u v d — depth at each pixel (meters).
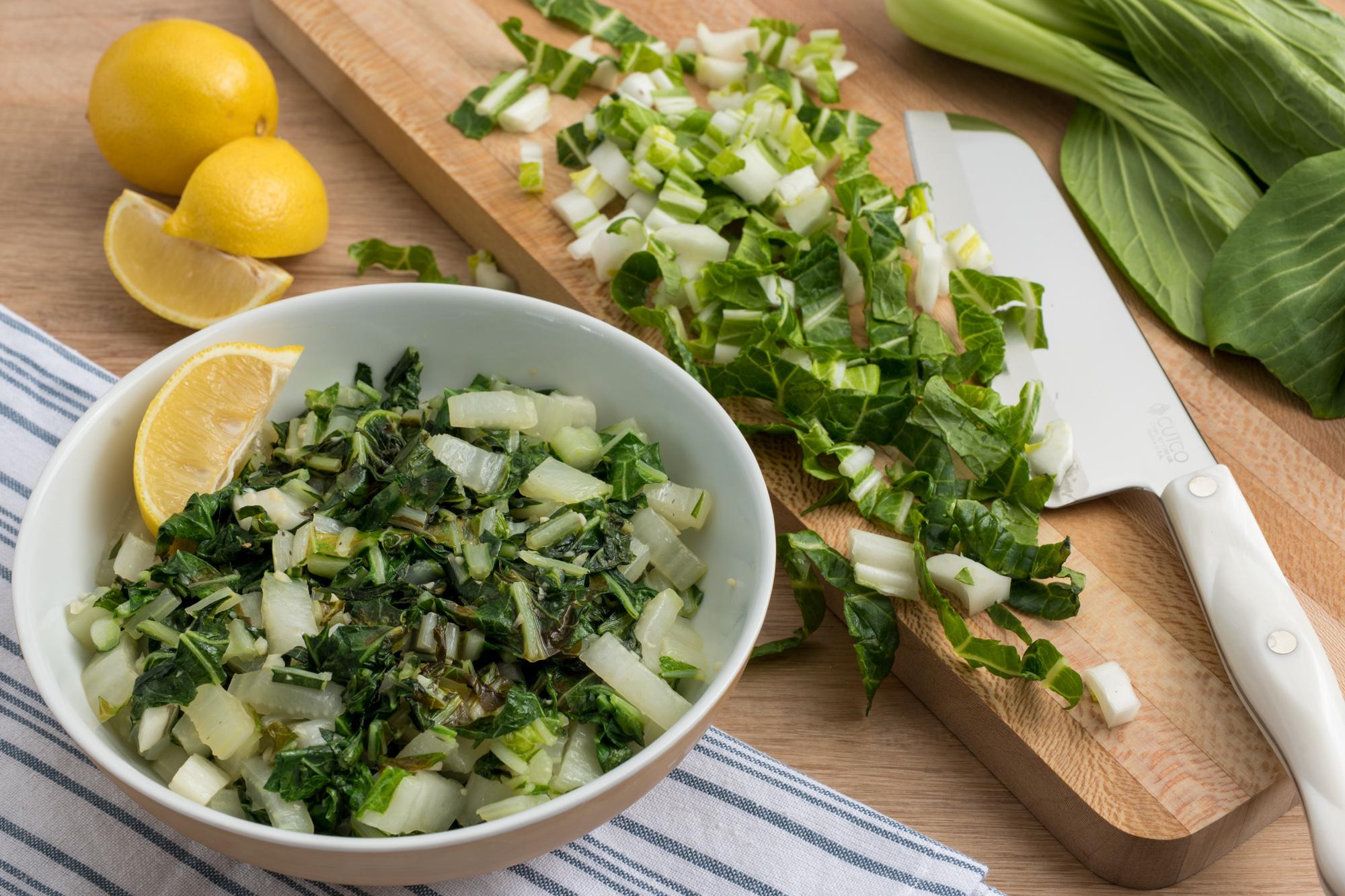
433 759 0.53
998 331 0.68
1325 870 0.56
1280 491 0.68
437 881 0.53
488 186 0.75
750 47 0.81
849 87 0.81
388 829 0.52
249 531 0.57
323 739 0.53
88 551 0.57
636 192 0.75
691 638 0.58
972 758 0.63
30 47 0.80
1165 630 0.63
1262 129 0.76
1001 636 0.63
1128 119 0.77
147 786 0.50
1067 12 0.80
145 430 0.58
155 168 0.73
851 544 0.64
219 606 0.55
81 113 0.78
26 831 0.58
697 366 0.68
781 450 0.68
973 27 0.79
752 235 0.72
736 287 0.70
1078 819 0.60
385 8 0.80
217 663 0.54
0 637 0.61
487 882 0.58
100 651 0.55
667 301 0.71
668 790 0.60
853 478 0.65
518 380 0.64
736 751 0.60
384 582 0.56
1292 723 0.59
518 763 0.54
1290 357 0.70
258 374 0.60
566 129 0.76
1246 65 0.75
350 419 0.61
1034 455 0.67
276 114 0.75
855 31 0.83
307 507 0.59
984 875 0.58
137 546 0.58
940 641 0.62
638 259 0.70
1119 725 0.61
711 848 0.59
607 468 0.61
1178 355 0.72
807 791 0.60
